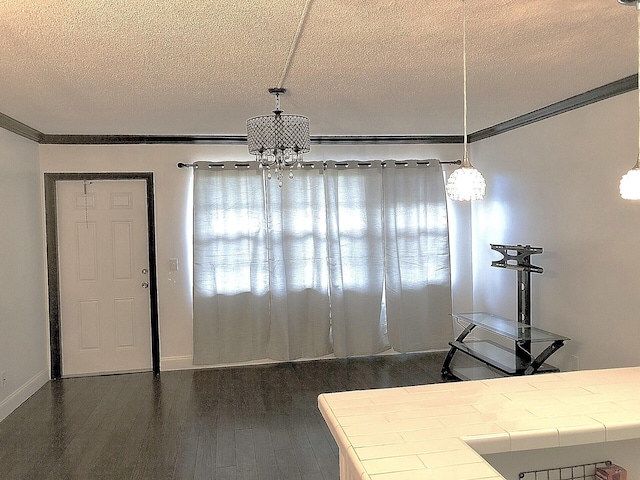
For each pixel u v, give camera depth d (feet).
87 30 7.85
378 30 8.12
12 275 14.65
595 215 13.00
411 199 18.80
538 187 15.34
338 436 5.05
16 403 14.57
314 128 16.74
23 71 9.87
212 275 17.75
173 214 17.85
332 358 18.84
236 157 18.10
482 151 18.75
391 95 12.41
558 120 14.30
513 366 14.06
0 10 7.09
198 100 12.48
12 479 10.41
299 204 18.19
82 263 17.60
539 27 8.20
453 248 19.67
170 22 7.60
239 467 10.77
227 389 15.80
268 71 10.19
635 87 11.47
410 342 18.92
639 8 6.80
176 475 10.47
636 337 11.80
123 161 17.52
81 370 17.69
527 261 15.15
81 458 11.30
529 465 5.37
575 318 13.87
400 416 5.43
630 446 5.59
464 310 19.81
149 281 17.84
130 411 14.16
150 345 18.02
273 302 18.11
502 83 11.64
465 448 4.65
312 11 7.30
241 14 7.36
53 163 17.11
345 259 18.60
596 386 6.24
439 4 7.21
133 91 11.52
